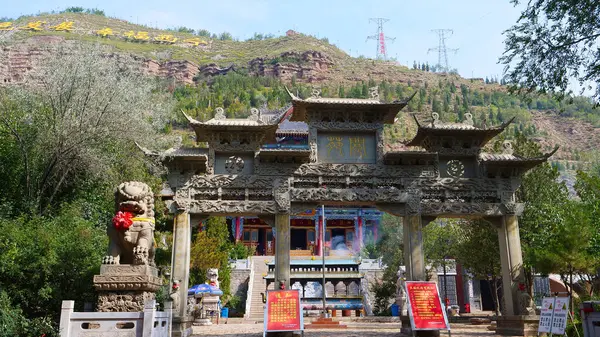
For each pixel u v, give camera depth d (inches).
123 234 645.9
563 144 7116.1
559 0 606.9
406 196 898.7
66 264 708.0
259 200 884.0
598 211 835.4
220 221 1752.0
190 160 871.7
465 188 919.7
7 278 671.8
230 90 6432.1
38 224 774.5
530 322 837.2
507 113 7662.4
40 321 583.2
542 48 646.5
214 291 1288.1
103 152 1022.4
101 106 999.0
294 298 748.0
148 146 1093.1
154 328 541.3
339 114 925.2
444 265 1653.5
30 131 964.6
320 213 2957.7
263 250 3004.4
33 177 946.1
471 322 1278.3
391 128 6003.9
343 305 1643.7
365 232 2950.3
